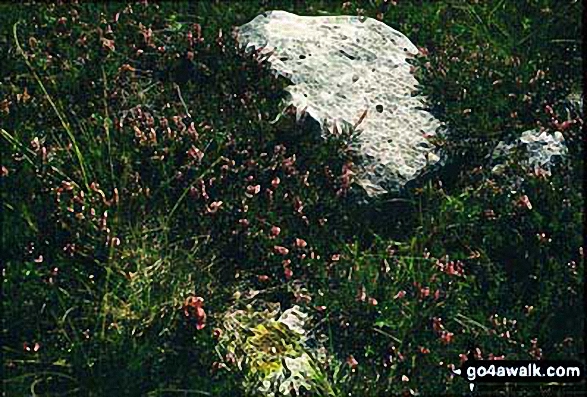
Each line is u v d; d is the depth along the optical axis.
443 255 2.78
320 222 2.84
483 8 3.27
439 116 3.04
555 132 2.95
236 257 2.79
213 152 2.89
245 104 3.02
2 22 3.15
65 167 2.82
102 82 3.04
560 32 3.16
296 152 2.96
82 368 2.50
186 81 3.12
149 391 2.49
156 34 3.22
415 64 3.15
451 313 2.66
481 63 3.12
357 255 2.79
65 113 2.97
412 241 2.80
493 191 2.85
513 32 3.20
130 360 2.51
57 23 3.16
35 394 2.49
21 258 2.68
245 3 3.39
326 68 3.10
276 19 3.24
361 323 2.65
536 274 2.71
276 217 2.83
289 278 2.76
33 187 2.76
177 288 2.64
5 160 2.80
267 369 2.58
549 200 2.80
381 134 2.98
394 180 2.91
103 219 2.70
